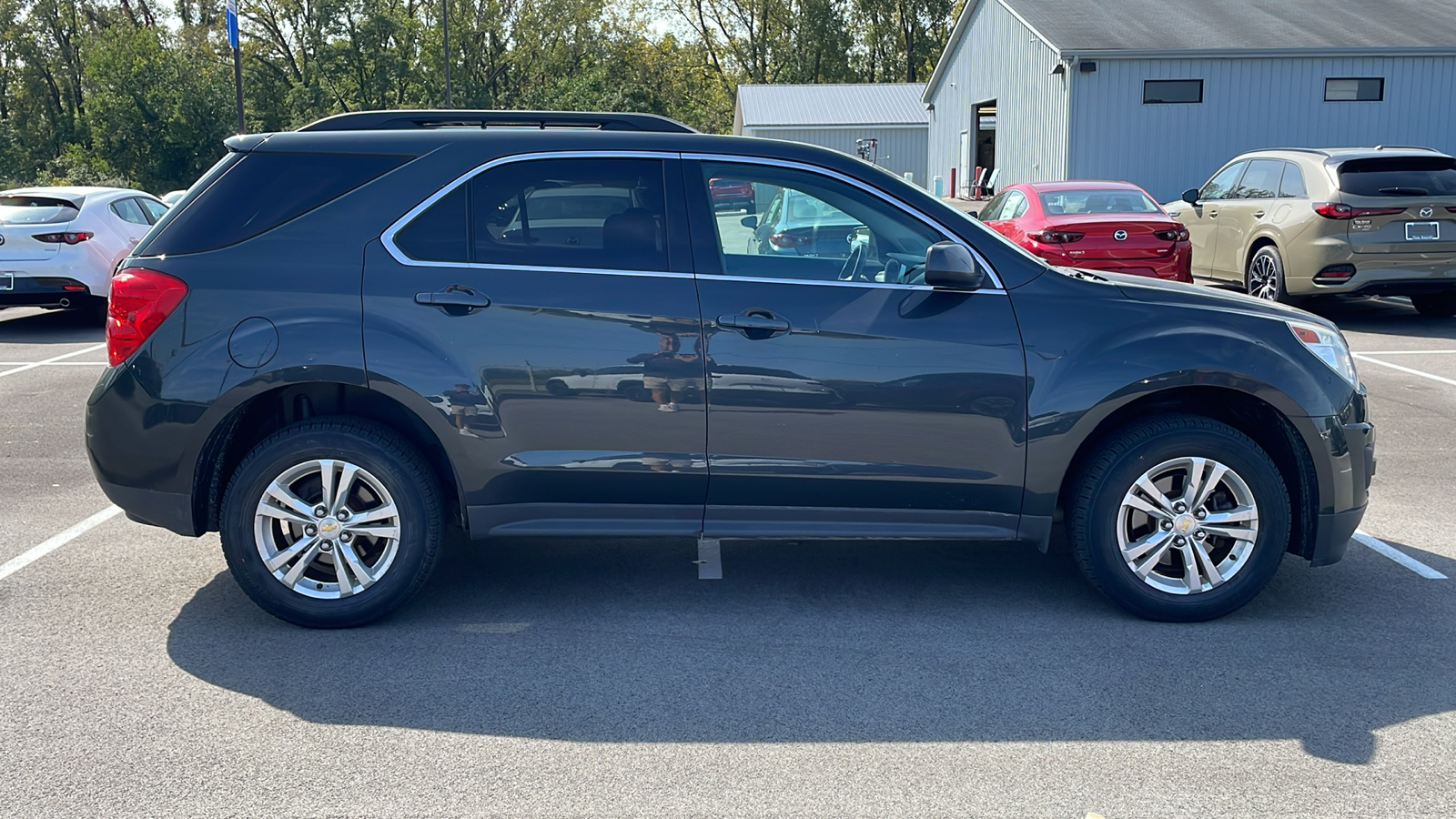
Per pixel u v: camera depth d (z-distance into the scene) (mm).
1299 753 3436
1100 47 23578
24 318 14727
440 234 4285
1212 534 4438
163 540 5539
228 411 4188
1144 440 4320
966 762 3385
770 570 5129
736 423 4285
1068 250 12438
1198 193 14391
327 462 4262
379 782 3260
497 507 4336
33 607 4625
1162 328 4352
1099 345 4320
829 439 4305
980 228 4434
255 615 4551
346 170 4336
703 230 4336
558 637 4340
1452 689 3883
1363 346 11430
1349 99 24141
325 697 3812
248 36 61562
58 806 3119
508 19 67375
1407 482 6609
